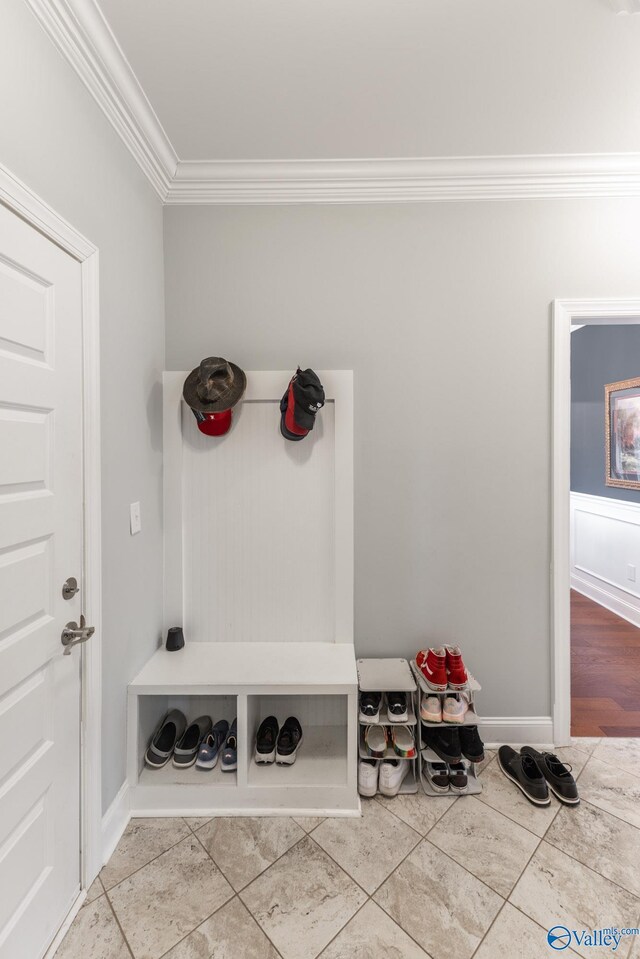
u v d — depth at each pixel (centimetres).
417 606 203
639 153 184
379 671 187
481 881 137
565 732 200
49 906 119
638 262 195
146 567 182
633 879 137
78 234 129
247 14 125
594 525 409
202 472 202
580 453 433
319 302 200
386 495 202
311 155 186
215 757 176
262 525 202
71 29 121
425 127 171
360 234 199
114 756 154
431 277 199
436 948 119
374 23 129
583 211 196
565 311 195
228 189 196
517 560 201
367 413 201
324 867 142
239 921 125
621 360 380
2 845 103
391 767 170
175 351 201
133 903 131
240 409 200
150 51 136
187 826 159
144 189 179
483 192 195
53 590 122
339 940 121
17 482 108
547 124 170
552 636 200
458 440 200
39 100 114
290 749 175
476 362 199
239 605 203
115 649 155
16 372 106
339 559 198
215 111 162
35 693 115
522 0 123
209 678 169
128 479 165
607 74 146
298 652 192
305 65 143
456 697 179
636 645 312
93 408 138
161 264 197
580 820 160
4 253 102
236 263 200
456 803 168
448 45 136
